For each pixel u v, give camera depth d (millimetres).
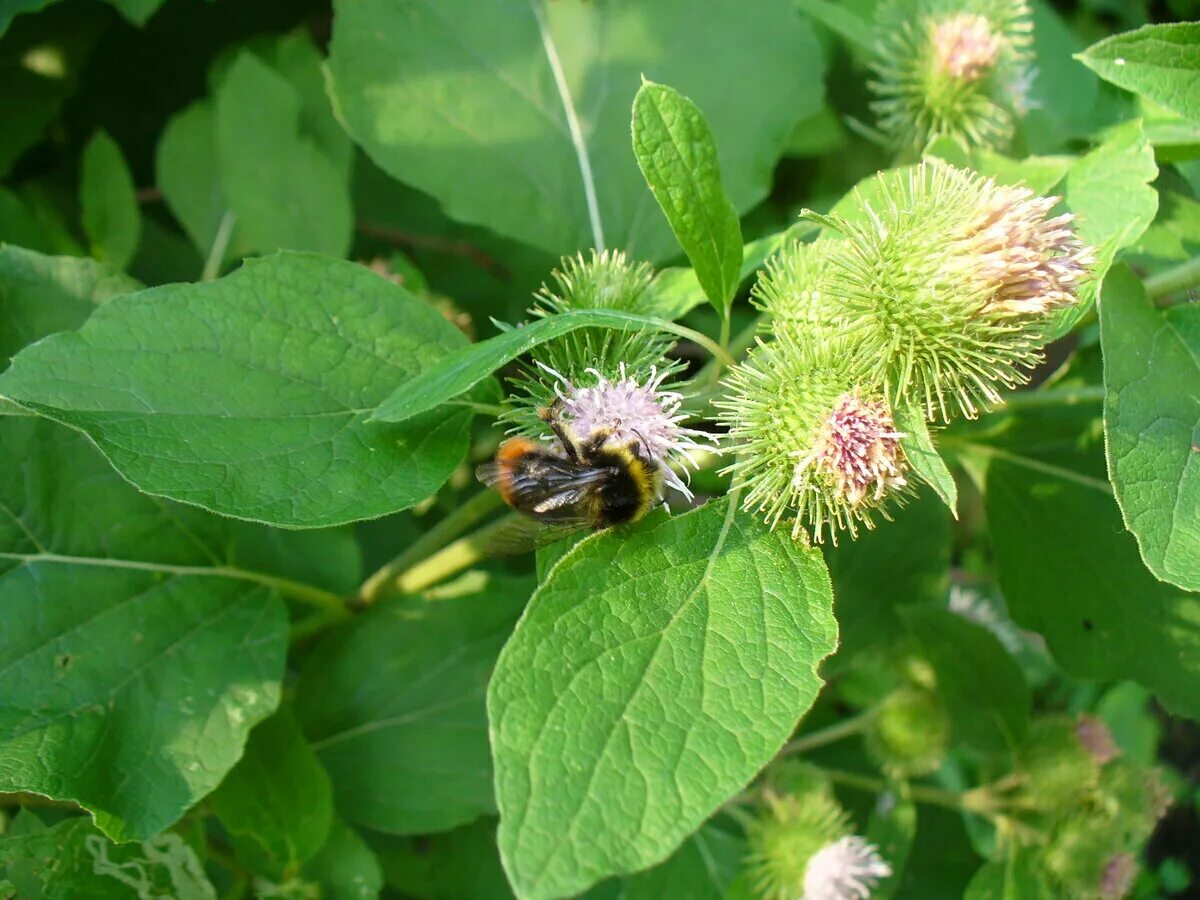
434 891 160
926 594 173
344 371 110
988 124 146
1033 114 185
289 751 127
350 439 106
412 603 142
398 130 157
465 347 106
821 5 165
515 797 77
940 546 173
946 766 200
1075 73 196
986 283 96
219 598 129
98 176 178
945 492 95
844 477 95
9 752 111
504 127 160
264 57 195
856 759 189
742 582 94
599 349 113
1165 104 112
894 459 96
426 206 210
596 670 85
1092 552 144
